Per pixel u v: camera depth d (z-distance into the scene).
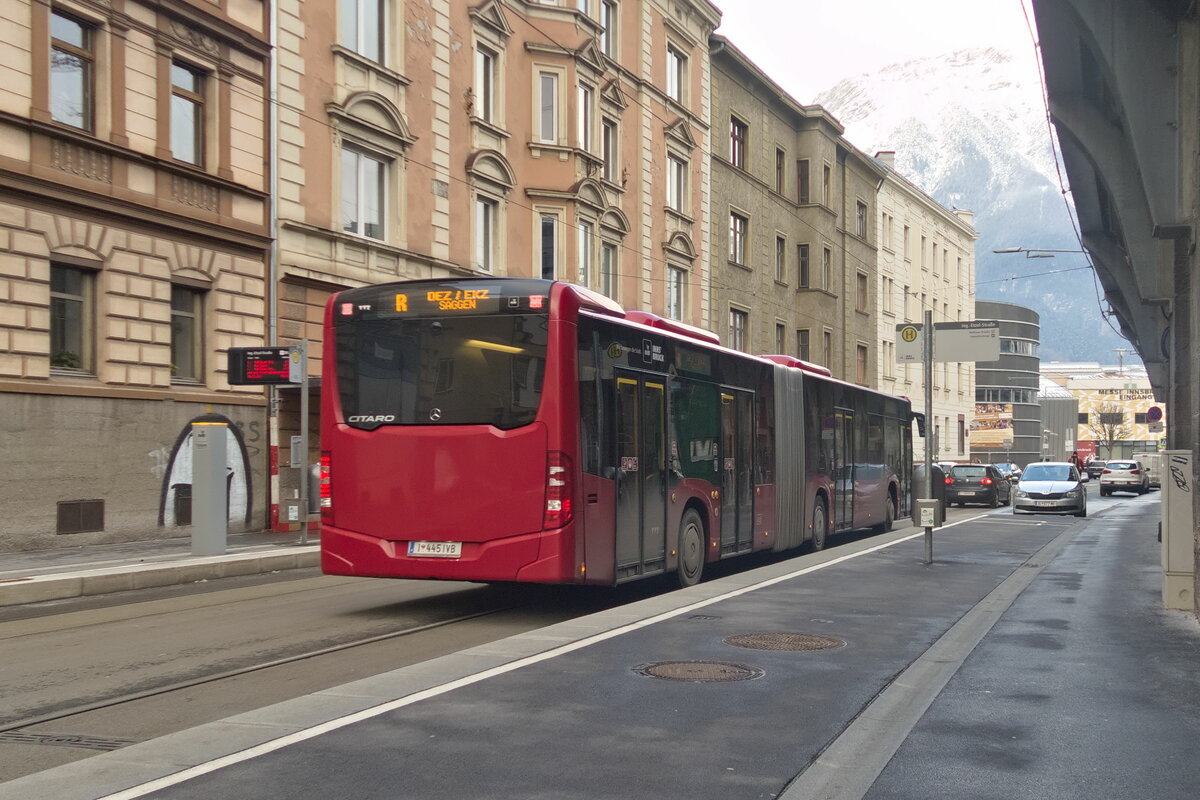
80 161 17.11
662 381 12.64
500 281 10.68
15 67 16.12
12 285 16.03
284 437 21.28
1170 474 11.10
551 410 10.37
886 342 57.75
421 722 6.05
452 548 10.55
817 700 6.73
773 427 16.84
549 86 29.98
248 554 16.00
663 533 12.50
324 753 5.44
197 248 19.44
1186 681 7.43
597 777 5.14
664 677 7.27
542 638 8.69
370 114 23.69
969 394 74.12
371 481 10.84
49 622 10.59
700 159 38.62
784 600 11.09
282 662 8.48
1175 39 13.73
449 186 26.30
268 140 21.11
